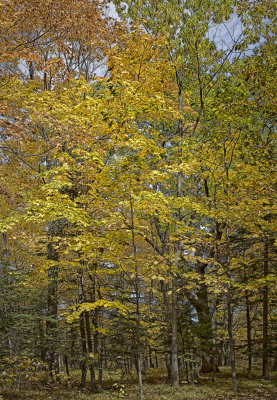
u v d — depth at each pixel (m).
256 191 9.45
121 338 12.21
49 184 8.75
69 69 13.38
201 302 15.84
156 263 8.17
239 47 12.30
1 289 11.33
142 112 9.79
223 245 12.15
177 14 13.65
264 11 10.34
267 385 11.92
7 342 11.14
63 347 12.52
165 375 16.81
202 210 10.97
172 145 15.96
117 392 11.18
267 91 10.59
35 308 12.27
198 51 14.30
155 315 14.57
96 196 9.21
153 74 11.38
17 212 10.80
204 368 16.84
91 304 8.62
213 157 12.98
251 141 11.45
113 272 10.18
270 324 14.97
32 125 8.17
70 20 9.41
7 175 12.77
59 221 12.05
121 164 8.39
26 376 10.25
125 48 11.10
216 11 13.76
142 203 8.54
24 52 7.99
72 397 10.40
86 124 9.77
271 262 14.20
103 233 9.01
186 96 15.97
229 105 11.40
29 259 16.27
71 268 13.66
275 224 10.07
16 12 8.06
